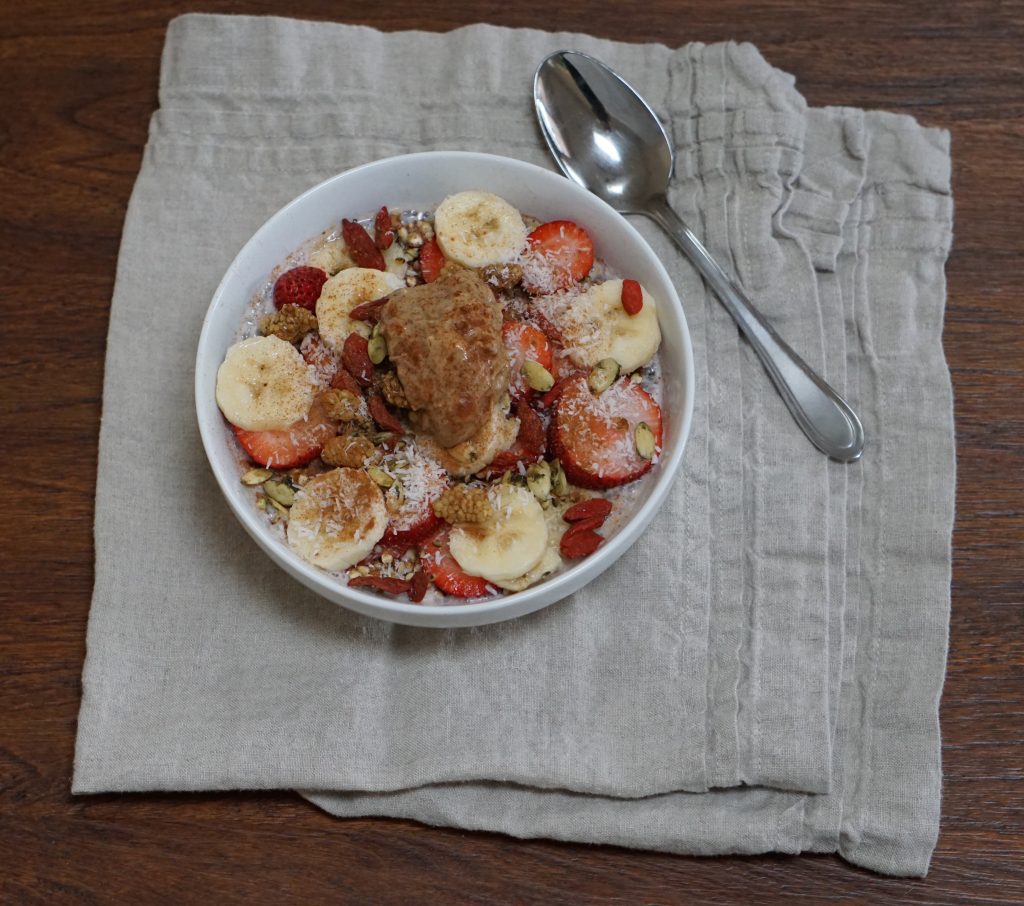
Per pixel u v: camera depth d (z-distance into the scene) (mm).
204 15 537
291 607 484
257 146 528
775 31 548
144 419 498
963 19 547
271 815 472
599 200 477
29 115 536
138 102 538
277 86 532
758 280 511
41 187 528
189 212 520
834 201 523
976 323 516
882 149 530
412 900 464
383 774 468
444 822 469
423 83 536
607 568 484
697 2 550
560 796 470
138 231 516
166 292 511
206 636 481
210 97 531
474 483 457
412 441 457
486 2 550
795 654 477
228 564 487
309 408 462
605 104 527
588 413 457
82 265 520
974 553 494
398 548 454
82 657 484
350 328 468
